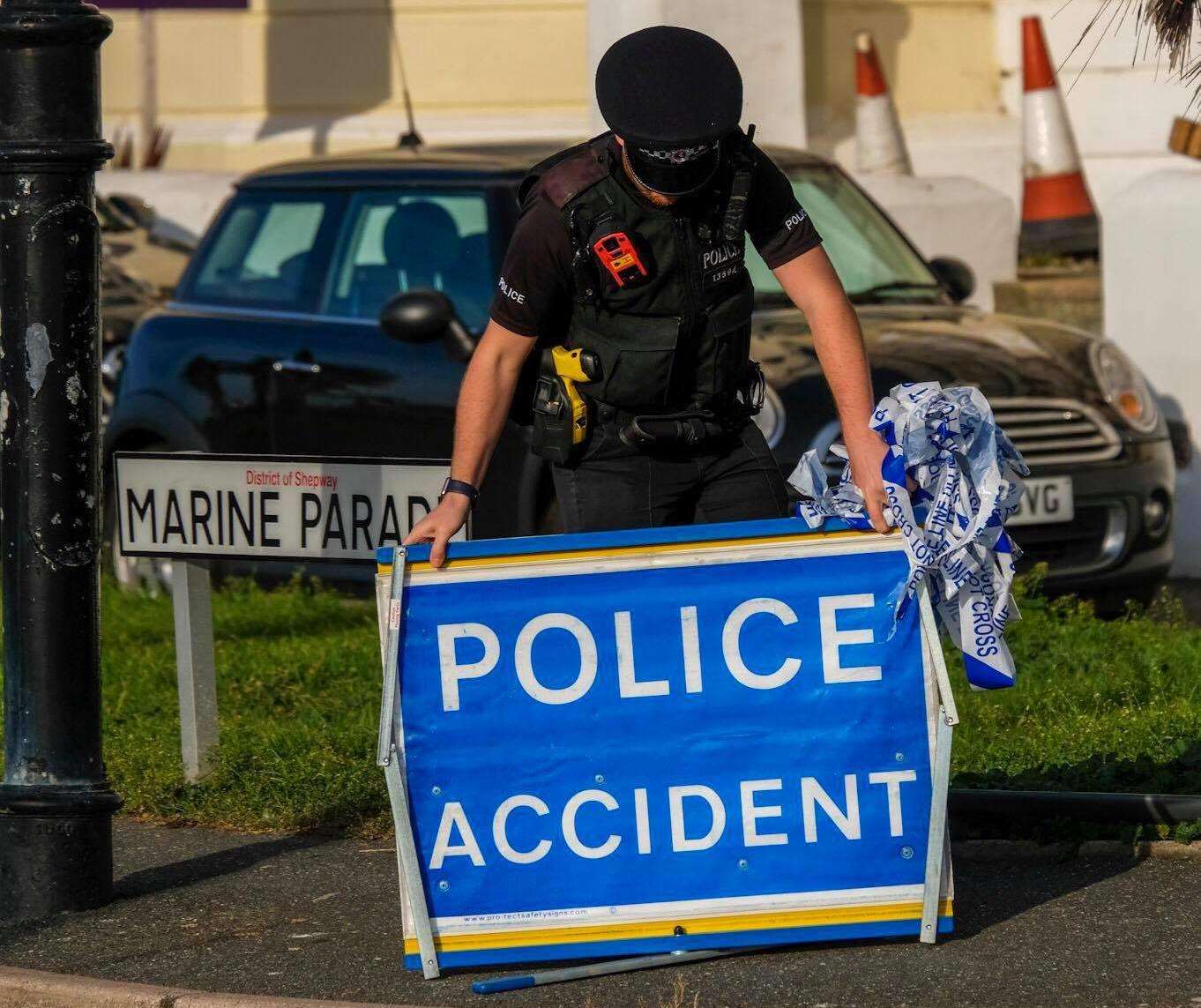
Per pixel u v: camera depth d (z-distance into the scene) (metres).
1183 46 16.77
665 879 14.32
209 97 52.31
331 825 18.94
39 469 16.30
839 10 45.75
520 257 14.43
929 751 14.30
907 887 14.38
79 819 16.55
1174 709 20.81
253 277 29.48
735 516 15.16
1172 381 30.77
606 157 14.34
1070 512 25.52
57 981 14.80
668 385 14.61
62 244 16.19
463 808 14.36
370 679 23.98
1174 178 30.88
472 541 14.66
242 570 30.42
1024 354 26.30
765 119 40.41
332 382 27.47
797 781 14.34
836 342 14.73
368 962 15.07
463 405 14.79
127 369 30.17
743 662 14.32
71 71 16.11
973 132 46.34
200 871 17.72
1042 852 17.03
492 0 48.34
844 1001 13.72
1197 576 30.97
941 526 14.10
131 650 26.72
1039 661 23.20
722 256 14.39
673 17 38.53
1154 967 14.17
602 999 13.98
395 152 29.88
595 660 14.35
